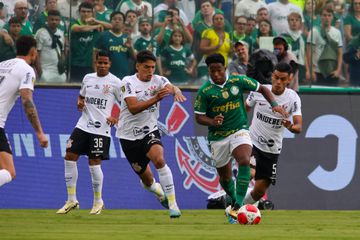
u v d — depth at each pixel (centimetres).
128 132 3734
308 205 4866
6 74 2980
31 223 3388
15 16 4875
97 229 3055
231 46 5097
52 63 4906
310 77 5109
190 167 4803
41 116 4738
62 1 4925
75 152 4147
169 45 5034
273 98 3522
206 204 4775
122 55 4994
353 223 3578
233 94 3425
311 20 5131
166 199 4006
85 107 4178
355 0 5172
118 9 4988
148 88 3672
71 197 4150
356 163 4966
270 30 5100
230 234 2833
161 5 5034
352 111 5038
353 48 5166
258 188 3966
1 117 2964
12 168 2969
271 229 3125
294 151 4912
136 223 3431
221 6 5072
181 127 4841
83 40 4944
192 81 5059
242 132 3444
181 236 2725
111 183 4716
